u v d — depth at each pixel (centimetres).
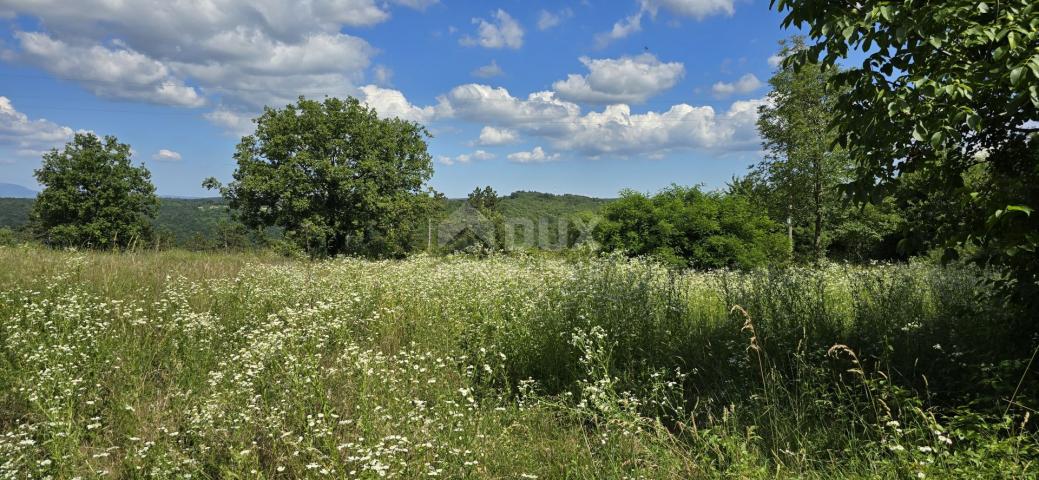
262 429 422
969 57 414
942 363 504
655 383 487
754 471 331
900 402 402
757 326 616
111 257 1315
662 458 360
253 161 4000
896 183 461
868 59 443
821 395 466
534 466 383
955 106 373
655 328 672
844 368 531
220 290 912
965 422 374
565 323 668
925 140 389
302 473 370
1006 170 454
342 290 922
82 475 361
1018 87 362
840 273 1042
